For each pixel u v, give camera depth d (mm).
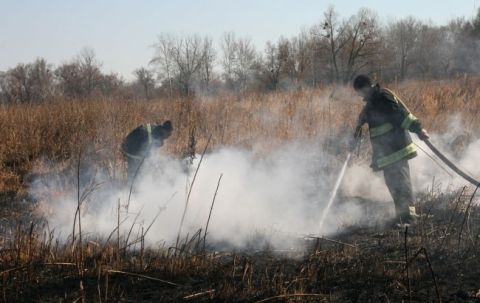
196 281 3686
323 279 3635
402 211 4949
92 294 3492
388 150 5004
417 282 3576
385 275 3676
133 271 3793
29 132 8555
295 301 3336
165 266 3807
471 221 4770
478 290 3420
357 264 3865
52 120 9195
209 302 3410
